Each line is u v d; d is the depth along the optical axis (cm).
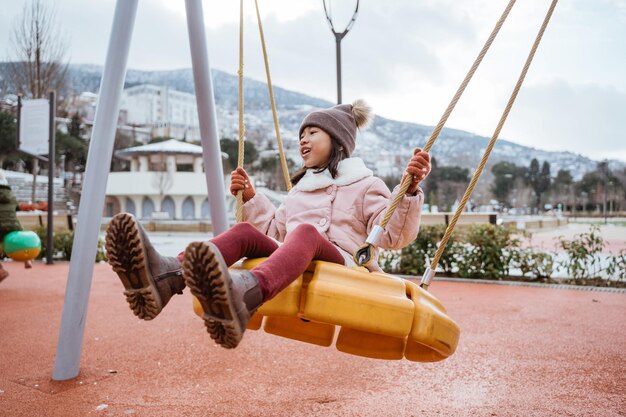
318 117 244
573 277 745
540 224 2753
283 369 314
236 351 353
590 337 398
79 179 5078
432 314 183
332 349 361
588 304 554
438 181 8238
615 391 274
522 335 405
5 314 491
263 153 8181
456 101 202
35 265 940
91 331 416
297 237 182
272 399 262
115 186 3975
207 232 2522
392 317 175
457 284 729
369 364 324
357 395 269
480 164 208
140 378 296
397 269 837
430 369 315
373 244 193
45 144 958
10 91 2714
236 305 148
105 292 629
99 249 1019
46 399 262
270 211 262
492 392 273
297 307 179
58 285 687
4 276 605
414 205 216
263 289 160
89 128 5131
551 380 293
